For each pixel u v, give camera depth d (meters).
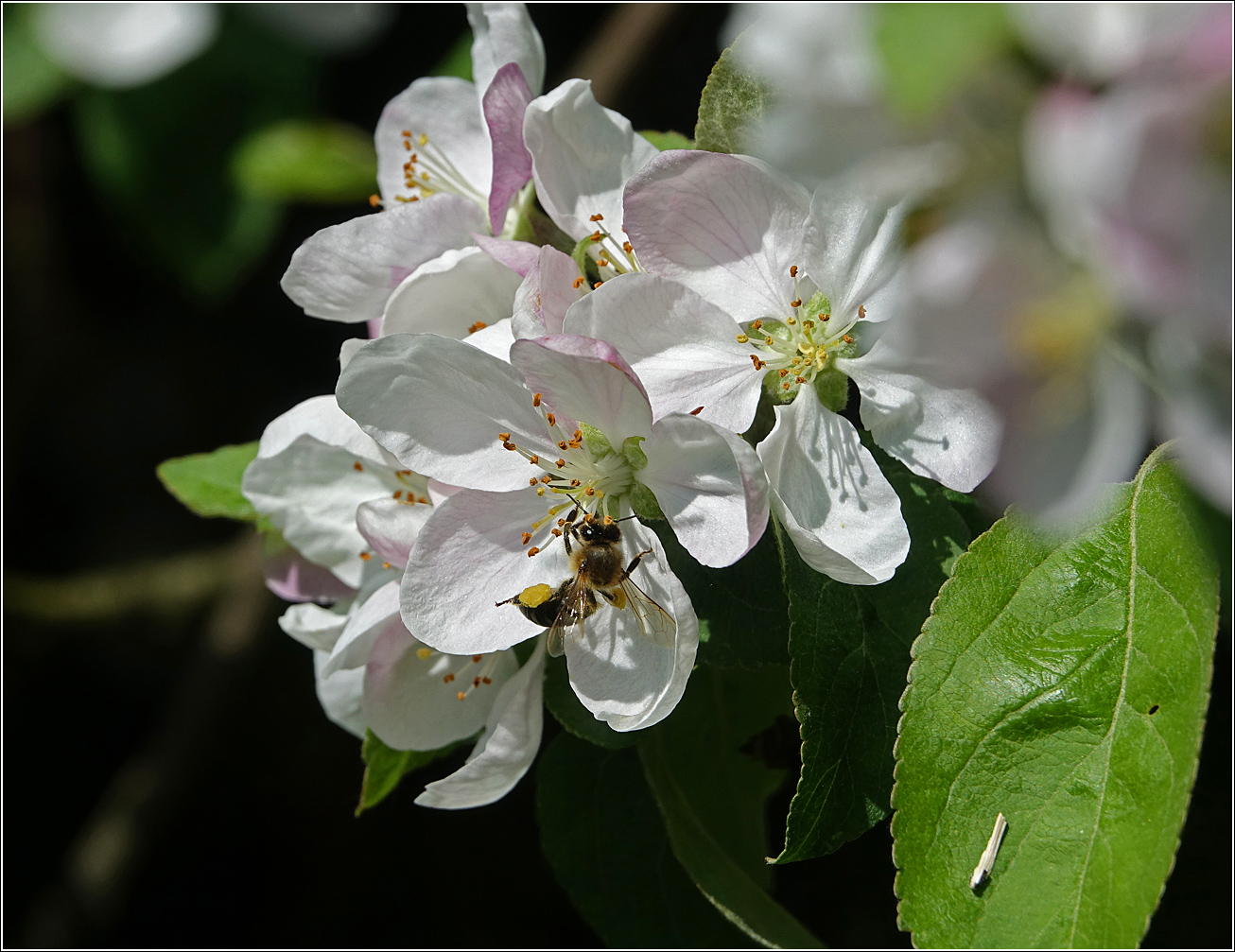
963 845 0.41
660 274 0.43
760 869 0.45
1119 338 0.39
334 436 0.44
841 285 0.43
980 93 0.38
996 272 0.38
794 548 0.42
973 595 0.42
